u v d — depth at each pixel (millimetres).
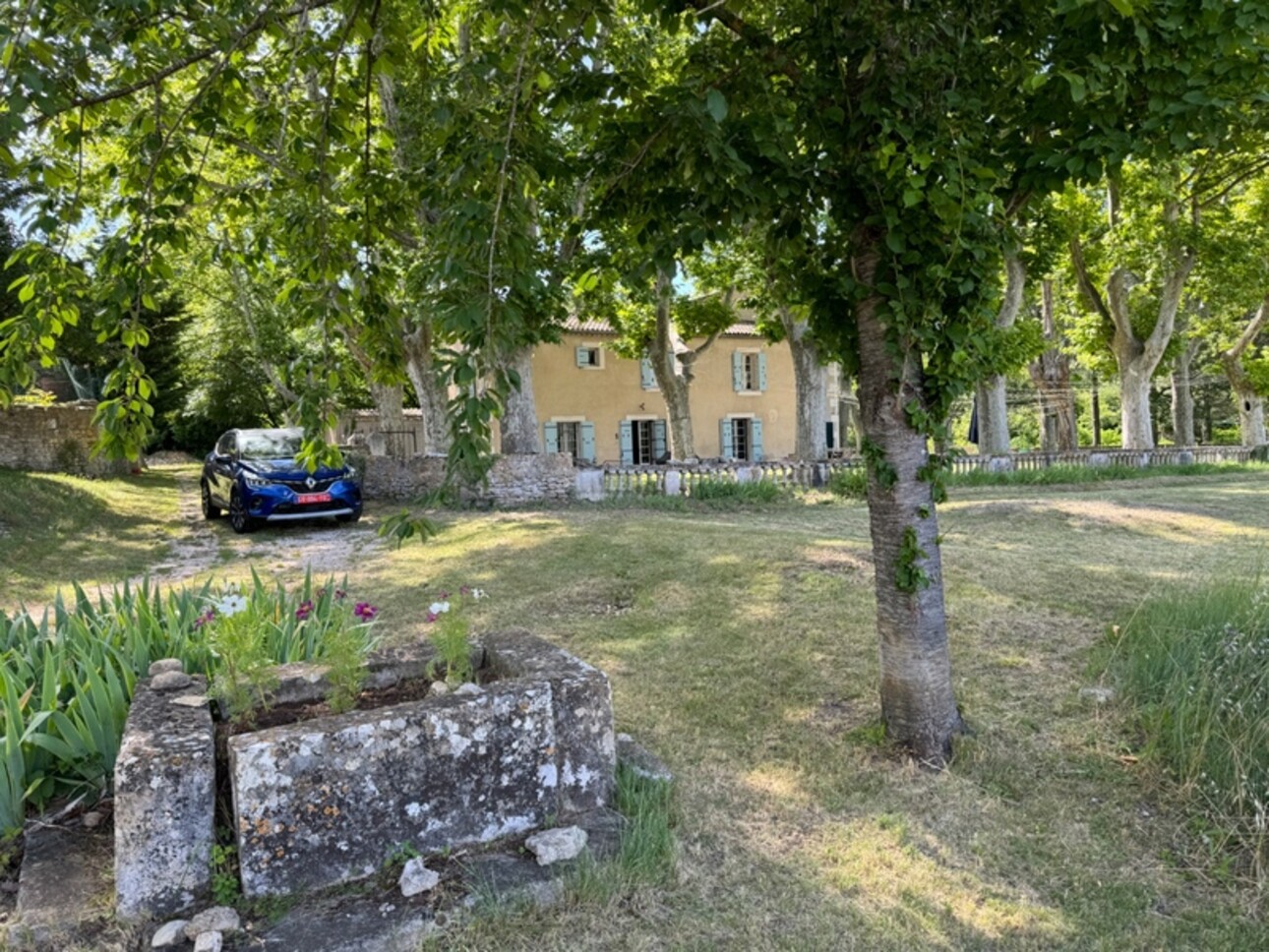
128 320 3660
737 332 29703
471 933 2613
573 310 20125
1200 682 4176
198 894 2711
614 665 5508
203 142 8156
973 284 3607
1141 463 21469
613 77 3674
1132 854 3314
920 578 4012
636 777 3633
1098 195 20297
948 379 3846
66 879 2805
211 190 5043
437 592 7789
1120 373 22438
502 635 4262
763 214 3893
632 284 3504
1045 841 3391
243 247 5809
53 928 2562
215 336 23156
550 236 4250
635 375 27984
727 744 4262
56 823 3160
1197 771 3682
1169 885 3113
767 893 2980
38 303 3391
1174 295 20562
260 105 4141
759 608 6648
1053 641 5664
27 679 3695
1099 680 4941
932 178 3369
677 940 2688
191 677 3607
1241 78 3188
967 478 18844
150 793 2654
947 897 3004
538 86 3531
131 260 3586
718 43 3959
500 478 13719
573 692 3367
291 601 4762
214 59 3676
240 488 12148
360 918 2633
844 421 35219
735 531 9820
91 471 19031
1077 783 3848
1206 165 17391
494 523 11344
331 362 3789
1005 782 3846
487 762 3109
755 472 16531
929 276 3604
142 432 3492
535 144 3566
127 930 2568
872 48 3395
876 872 3137
